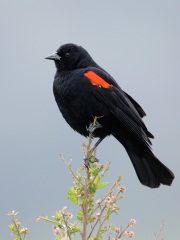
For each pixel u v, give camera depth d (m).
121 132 11.50
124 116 11.30
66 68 11.66
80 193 8.14
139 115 11.59
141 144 11.37
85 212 8.00
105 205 7.83
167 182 11.17
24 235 7.76
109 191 7.91
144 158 11.36
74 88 11.10
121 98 11.40
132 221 7.71
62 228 7.84
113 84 11.48
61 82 11.27
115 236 7.74
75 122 11.48
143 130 11.60
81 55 11.74
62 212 7.85
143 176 11.32
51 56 11.73
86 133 11.63
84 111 11.18
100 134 11.62
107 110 11.23
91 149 8.99
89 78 11.13
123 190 7.88
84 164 8.87
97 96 11.12
